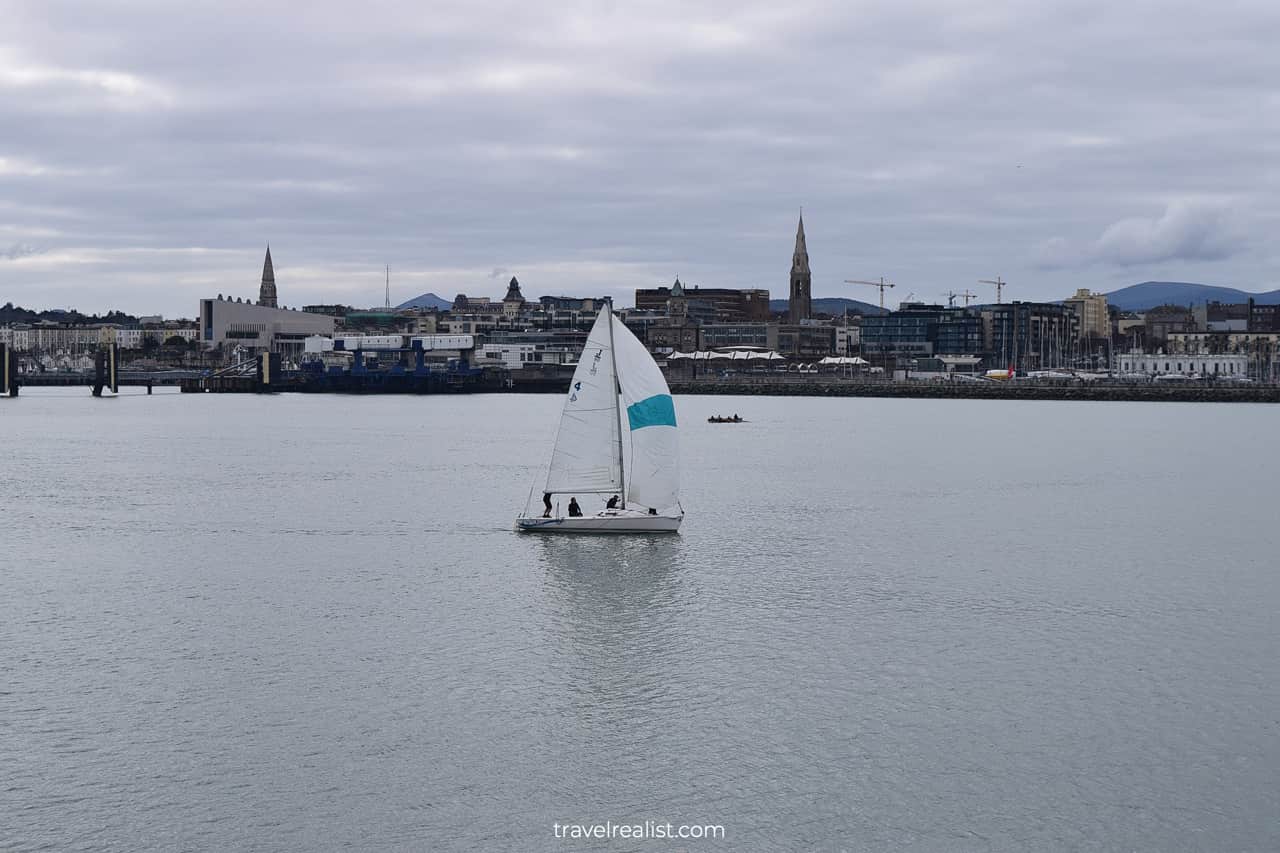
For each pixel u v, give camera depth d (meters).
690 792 47.62
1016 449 185.88
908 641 65.88
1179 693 57.72
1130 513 113.38
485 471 147.62
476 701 56.44
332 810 46.03
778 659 62.56
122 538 96.94
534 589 77.50
